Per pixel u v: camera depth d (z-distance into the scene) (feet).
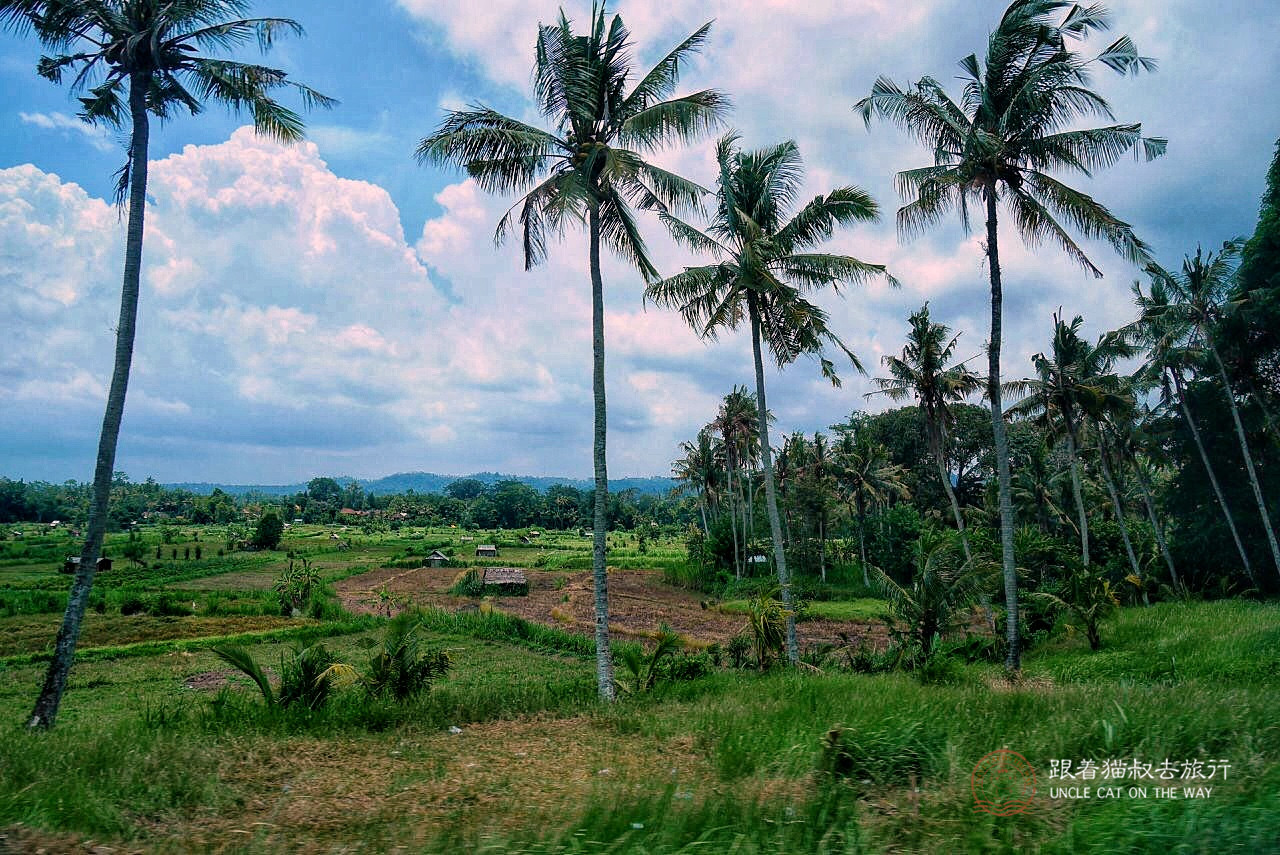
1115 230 57.52
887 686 38.09
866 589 167.02
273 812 19.01
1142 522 148.46
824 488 182.29
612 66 53.42
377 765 25.84
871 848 13.50
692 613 142.51
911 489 209.97
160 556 252.62
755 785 18.45
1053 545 113.29
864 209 68.74
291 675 39.60
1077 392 107.04
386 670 44.52
